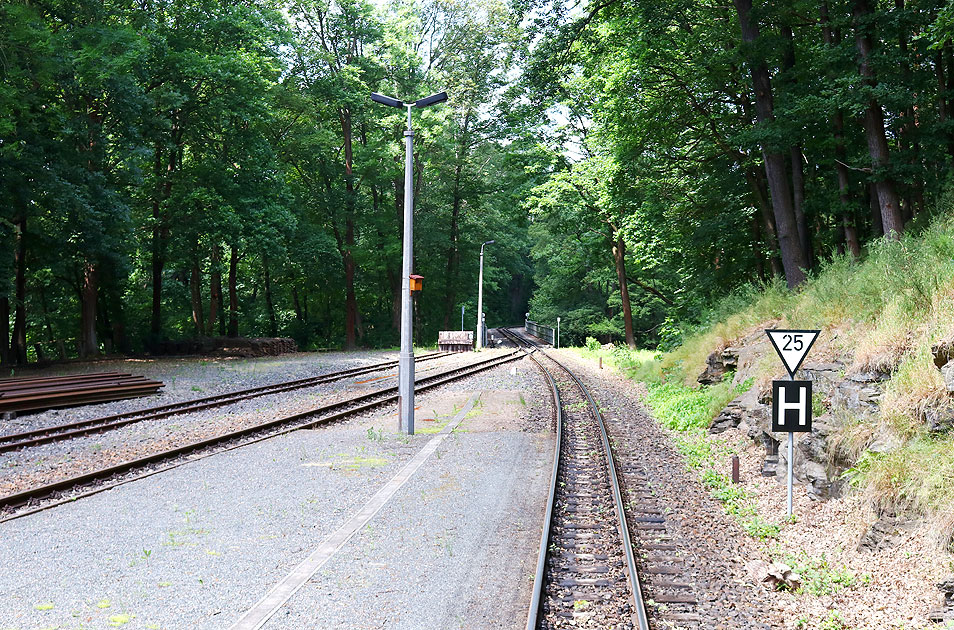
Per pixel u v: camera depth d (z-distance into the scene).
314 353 44.09
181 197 37.06
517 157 42.91
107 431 14.62
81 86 27.72
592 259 47.97
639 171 27.27
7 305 32.06
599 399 20.97
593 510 9.13
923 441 7.83
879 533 7.30
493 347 59.59
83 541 7.77
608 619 5.88
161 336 40.03
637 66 23.34
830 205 20.19
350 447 13.20
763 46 19.59
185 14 36.50
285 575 6.82
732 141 20.19
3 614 5.90
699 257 27.94
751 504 9.47
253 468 11.37
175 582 6.62
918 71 17.16
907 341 9.24
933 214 15.63
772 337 9.39
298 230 47.56
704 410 15.73
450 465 11.75
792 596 6.52
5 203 26.08
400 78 49.69
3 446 12.43
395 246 52.47
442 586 6.55
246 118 37.50
